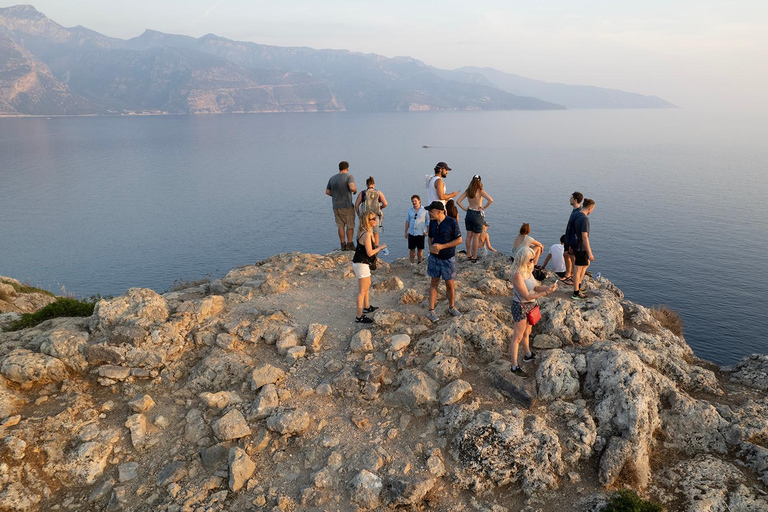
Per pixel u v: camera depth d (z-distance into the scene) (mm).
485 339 9906
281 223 174250
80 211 189000
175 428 8375
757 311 88438
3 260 131500
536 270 12234
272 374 9102
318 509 7070
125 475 7578
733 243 136625
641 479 7641
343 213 17172
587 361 9125
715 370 10469
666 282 104312
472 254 15523
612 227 154875
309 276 13953
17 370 8586
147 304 10273
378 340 10008
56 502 7234
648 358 9594
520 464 7582
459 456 7719
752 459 7898
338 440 7996
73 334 9547
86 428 8062
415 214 14977
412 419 8414
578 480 7621
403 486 7125
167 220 178625
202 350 9859
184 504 7117
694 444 8320
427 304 11680
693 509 7168
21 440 7480
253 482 7480
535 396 8547
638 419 7930
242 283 13086
